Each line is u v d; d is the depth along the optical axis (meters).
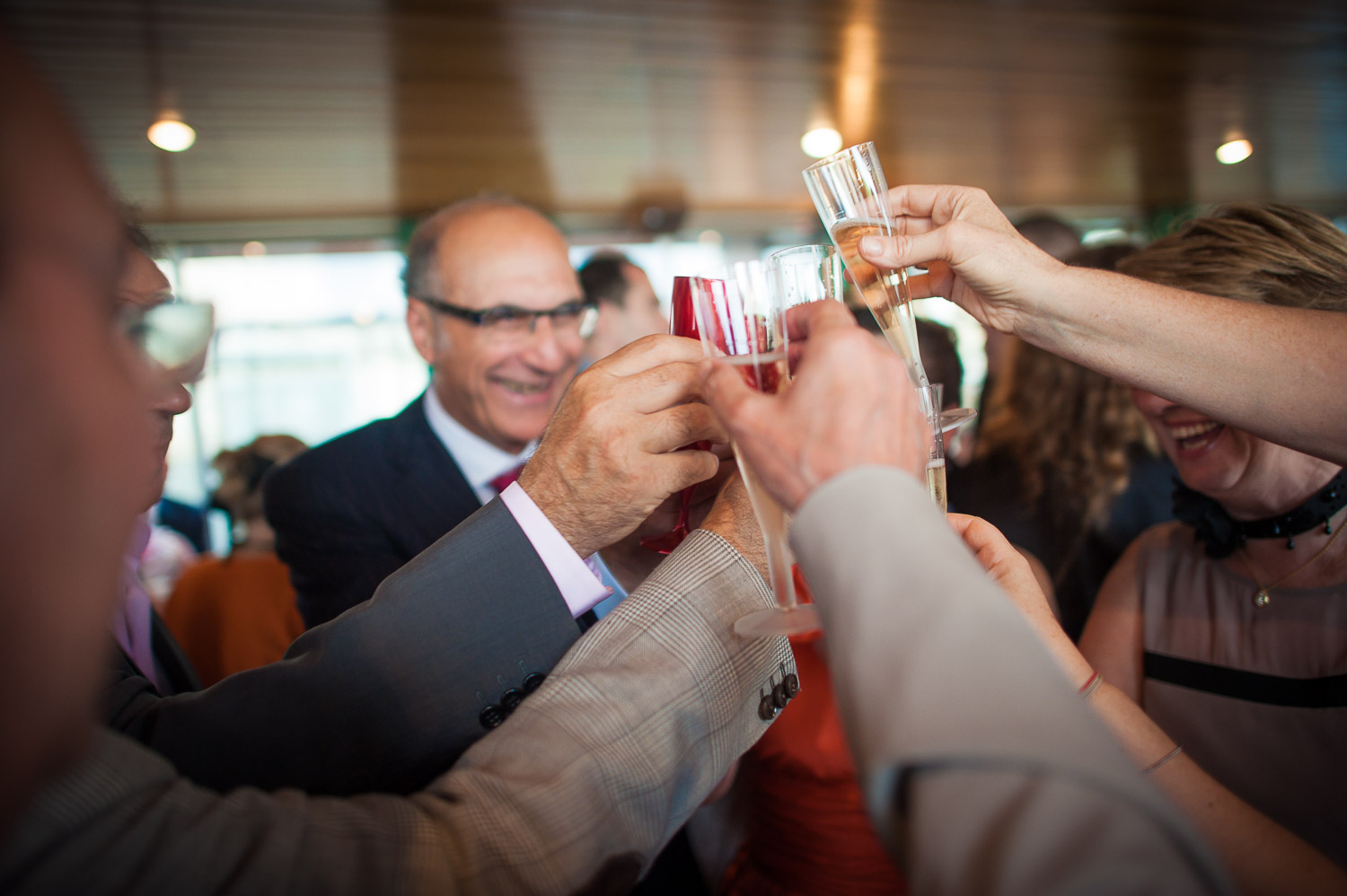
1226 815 0.90
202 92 4.36
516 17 3.88
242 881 0.54
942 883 0.42
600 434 0.80
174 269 6.88
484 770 0.68
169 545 4.57
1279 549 1.18
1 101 0.39
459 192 6.32
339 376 7.32
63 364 0.38
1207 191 8.05
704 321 0.75
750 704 0.82
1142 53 4.84
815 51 4.49
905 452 0.58
